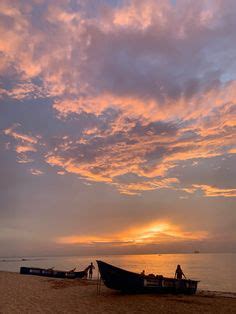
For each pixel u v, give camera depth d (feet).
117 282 67.67
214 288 121.60
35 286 82.64
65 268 273.95
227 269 267.18
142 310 52.39
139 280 68.03
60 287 81.00
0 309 52.19
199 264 386.32
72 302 59.06
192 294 75.31
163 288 71.15
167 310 52.80
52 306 55.01
